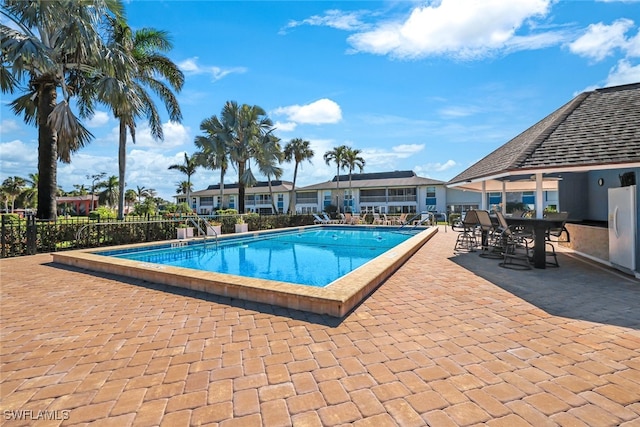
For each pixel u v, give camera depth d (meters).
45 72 10.23
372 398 2.24
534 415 2.04
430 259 7.77
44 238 9.88
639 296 4.55
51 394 2.32
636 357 2.77
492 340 3.14
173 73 16.52
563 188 9.89
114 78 11.61
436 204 36.50
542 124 9.27
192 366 2.71
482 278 5.74
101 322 3.77
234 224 16.34
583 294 4.68
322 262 9.51
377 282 5.20
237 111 20.30
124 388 2.39
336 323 3.65
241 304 4.45
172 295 4.95
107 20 13.45
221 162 21.25
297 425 1.98
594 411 2.07
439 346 3.02
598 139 6.01
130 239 12.03
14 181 54.72
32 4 9.47
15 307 4.37
